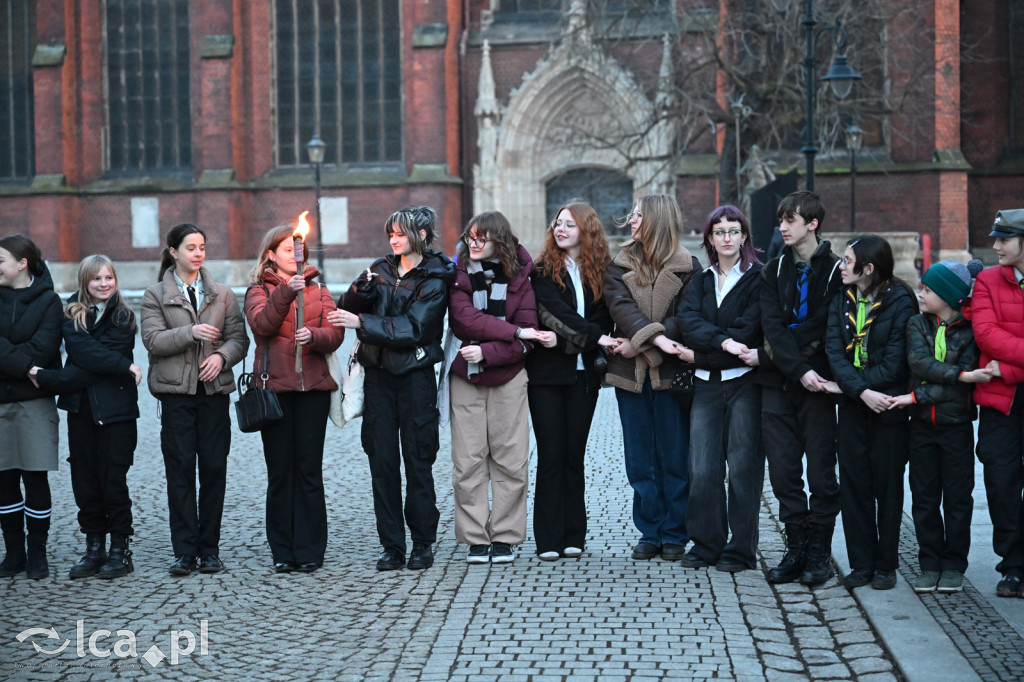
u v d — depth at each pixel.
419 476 7.32
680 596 6.46
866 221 33.16
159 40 39.00
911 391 6.52
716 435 7.13
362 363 7.38
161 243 38.72
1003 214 6.31
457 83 36.47
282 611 6.36
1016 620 5.93
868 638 5.70
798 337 6.70
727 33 28.36
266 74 37.84
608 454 11.83
